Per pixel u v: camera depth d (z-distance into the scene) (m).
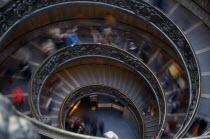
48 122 11.62
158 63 18.33
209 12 15.69
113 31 19.47
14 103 15.63
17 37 17.55
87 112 21.23
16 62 17.16
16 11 14.14
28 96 14.60
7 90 16.20
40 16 17.45
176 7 16.77
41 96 17.62
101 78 19.80
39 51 18.03
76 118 20.42
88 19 19.22
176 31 14.44
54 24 18.66
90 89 19.47
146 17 15.91
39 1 15.17
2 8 13.39
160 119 16.23
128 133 20.41
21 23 14.83
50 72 17.41
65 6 16.42
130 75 20.23
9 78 16.58
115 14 18.59
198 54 14.91
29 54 17.67
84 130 20.19
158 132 15.45
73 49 17.88
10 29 14.23
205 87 13.59
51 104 17.75
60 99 18.16
